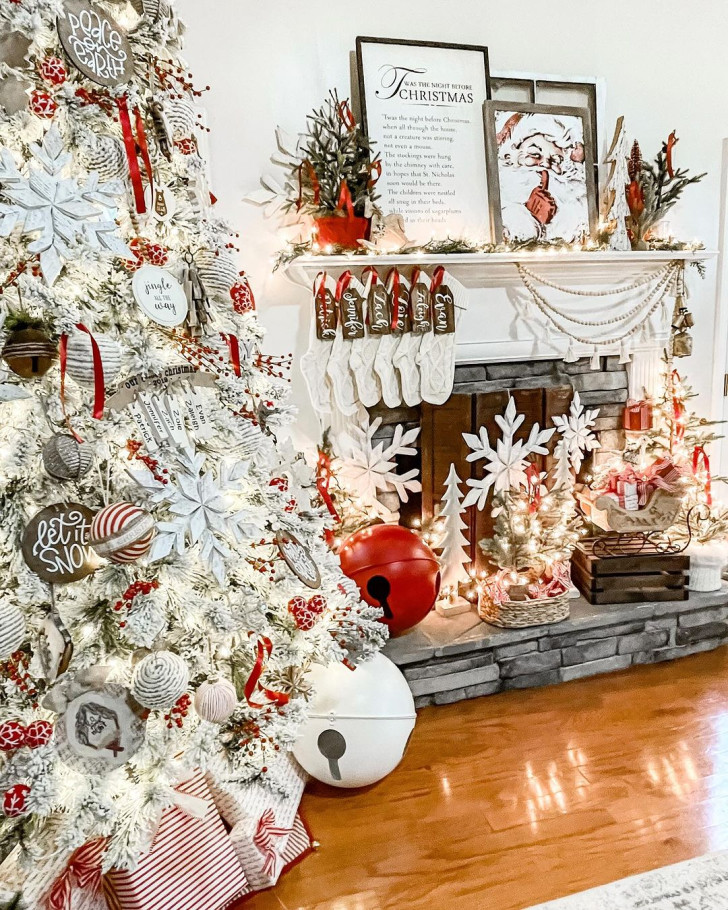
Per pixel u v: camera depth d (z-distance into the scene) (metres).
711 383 2.86
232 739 1.31
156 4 1.24
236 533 1.27
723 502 2.96
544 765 1.89
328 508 1.95
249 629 1.27
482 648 2.19
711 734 2.00
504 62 2.33
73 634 1.13
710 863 1.53
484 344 2.32
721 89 2.60
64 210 1.06
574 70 2.41
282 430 2.25
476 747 1.97
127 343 1.18
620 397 2.60
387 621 2.06
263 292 2.18
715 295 2.78
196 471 1.21
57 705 1.08
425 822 1.69
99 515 1.07
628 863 1.54
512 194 2.35
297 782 1.80
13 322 1.01
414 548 2.04
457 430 2.27
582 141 2.42
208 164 2.06
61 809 1.08
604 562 2.35
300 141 2.13
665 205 2.37
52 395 1.08
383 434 2.32
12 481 1.04
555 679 2.30
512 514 2.26
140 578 1.17
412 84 2.20
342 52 2.15
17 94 1.03
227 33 2.03
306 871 1.56
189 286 1.29
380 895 1.48
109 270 1.17
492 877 1.52
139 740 1.13
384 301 2.13
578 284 2.36
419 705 2.17
